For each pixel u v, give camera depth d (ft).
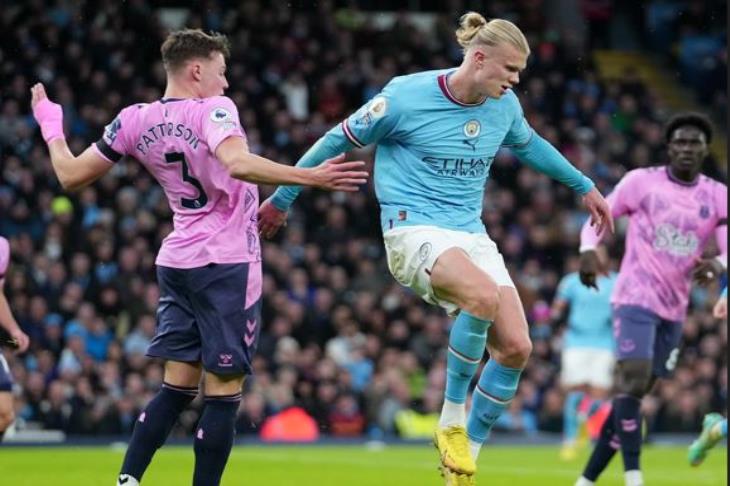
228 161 40.01
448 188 44.16
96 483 64.54
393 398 107.55
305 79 142.10
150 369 101.19
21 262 105.09
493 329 43.57
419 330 115.75
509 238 127.24
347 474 72.74
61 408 97.96
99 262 107.45
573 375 94.53
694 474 75.87
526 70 148.87
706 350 118.01
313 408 106.22
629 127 152.15
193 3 146.41
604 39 174.60
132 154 43.27
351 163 39.24
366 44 149.69
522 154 47.14
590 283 55.93
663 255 55.93
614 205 56.59
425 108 43.52
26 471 71.67
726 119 162.09
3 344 55.21
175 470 72.90
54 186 115.44
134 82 128.88
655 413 114.32
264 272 114.21
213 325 42.11
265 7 150.00
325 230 122.72
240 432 103.86
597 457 56.49
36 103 45.29
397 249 44.14
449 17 153.79
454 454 43.06
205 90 42.93
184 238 42.57
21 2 130.31
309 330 111.65
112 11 134.72
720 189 56.44
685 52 171.12
